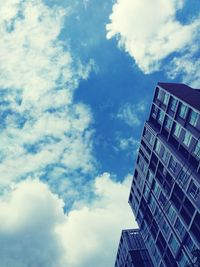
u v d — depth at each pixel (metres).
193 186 40.75
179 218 43.53
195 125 41.75
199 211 38.19
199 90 54.16
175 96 48.22
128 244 70.12
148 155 57.88
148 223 57.53
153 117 58.19
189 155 42.50
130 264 65.69
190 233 39.72
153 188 55.25
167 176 49.72
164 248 49.22
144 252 66.62
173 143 48.94
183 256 41.94
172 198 47.09
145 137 60.09
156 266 51.22
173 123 48.62
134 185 66.62
